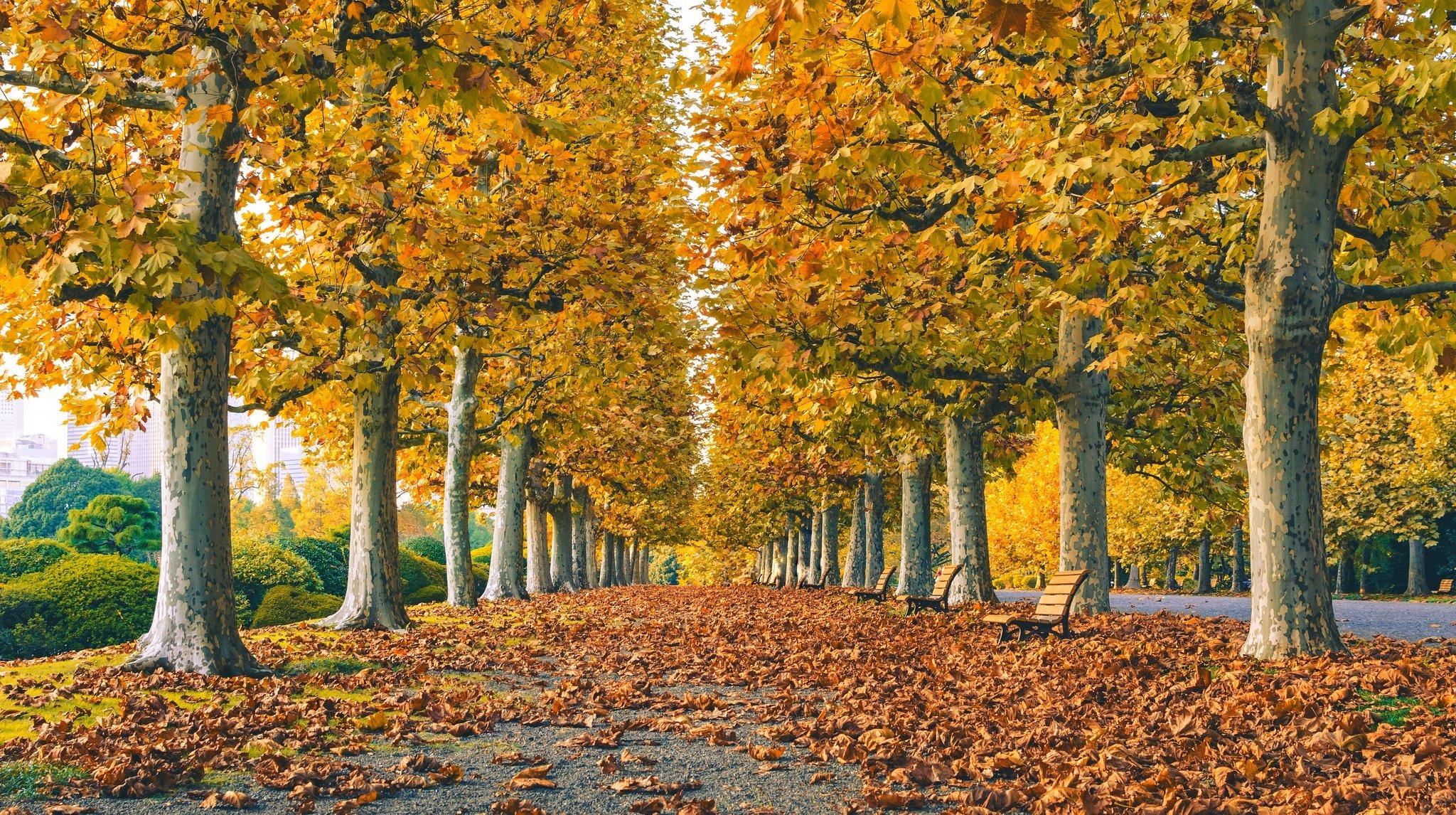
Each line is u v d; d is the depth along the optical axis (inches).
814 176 366.3
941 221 393.4
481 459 1246.9
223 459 369.4
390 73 377.1
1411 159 415.2
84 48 293.0
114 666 350.9
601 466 1147.3
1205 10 338.3
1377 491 1309.1
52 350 448.8
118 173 366.3
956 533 745.0
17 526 2773.1
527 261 425.4
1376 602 1110.4
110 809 193.3
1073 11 333.4
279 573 963.3
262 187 407.5
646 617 721.6
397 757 245.8
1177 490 713.0
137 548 1492.4
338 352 482.9
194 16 287.6
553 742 266.1
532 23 403.5
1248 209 433.1
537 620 657.6
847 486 1256.2
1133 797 195.9
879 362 509.4
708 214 407.5
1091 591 578.2
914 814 195.6
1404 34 358.0
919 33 315.9
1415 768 202.1
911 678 371.6
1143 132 352.2
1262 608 353.7
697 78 352.5
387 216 383.2
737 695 349.1
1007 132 378.0
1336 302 353.7
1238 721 255.8
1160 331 559.5
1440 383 1195.9
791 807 201.9
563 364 629.0
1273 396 354.6
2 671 361.1
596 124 465.7
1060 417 588.1
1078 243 381.1
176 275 233.0
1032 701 311.1
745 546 2534.5
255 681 340.5
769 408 842.2
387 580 582.6
